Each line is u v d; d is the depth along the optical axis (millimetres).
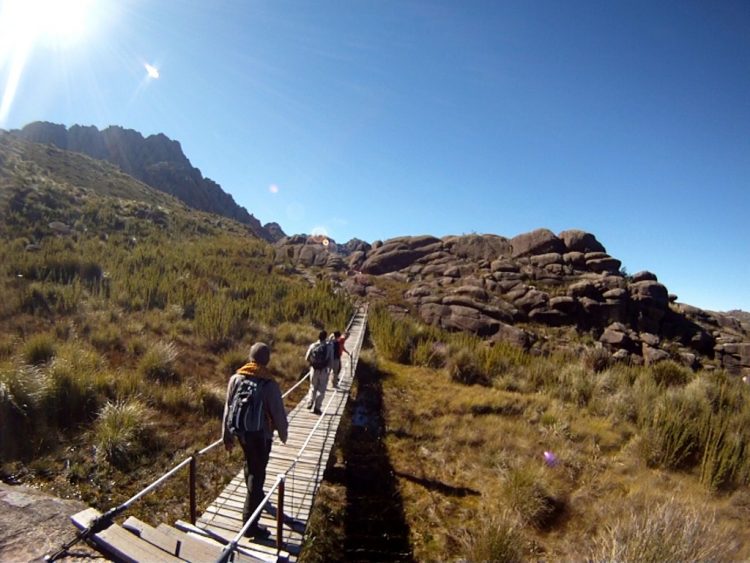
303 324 20594
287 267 34469
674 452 9555
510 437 10672
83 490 6840
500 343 20359
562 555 6707
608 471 9289
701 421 10547
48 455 7402
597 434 10852
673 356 23609
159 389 10281
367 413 12336
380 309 26609
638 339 24484
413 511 8016
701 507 7363
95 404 8992
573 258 31719
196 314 17625
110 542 3688
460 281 31250
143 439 8344
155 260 25469
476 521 7746
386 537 7266
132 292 18859
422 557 6812
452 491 8719
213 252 32969
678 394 12680
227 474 7973
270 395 4746
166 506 6902
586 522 7504
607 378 14758
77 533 3686
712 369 23281
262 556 4512
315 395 10531
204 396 10203
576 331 25375
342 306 25109
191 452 8398
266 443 4773
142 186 58938
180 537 4023
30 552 3588
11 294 14984
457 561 6457
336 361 12031
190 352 13820
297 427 9555
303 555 6551
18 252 20812
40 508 4230
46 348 10680
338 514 7789
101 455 7641
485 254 35625
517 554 6410
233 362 13211
